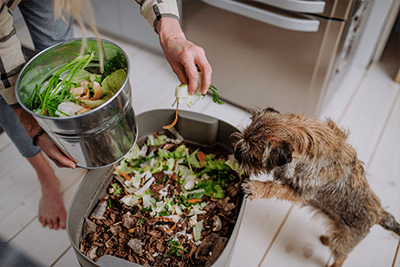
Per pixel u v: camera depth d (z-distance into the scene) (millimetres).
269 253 1540
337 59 1708
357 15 1693
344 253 1407
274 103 2025
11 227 1585
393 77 2406
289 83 1864
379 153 1939
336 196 1308
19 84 967
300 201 1352
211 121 1444
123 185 1395
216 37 1909
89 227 1275
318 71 1727
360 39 2240
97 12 2426
